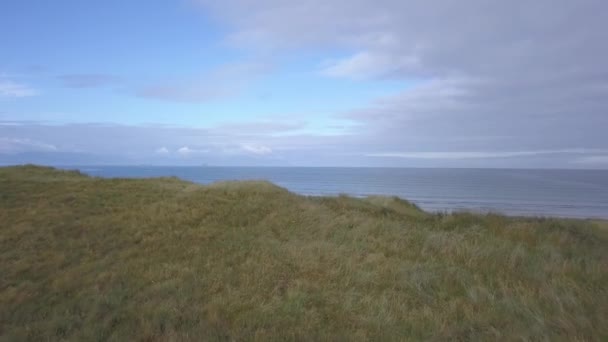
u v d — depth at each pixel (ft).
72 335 15.66
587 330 14.28
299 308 17.85
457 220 39.32
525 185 353.51
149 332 15.47
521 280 21.42
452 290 20.35
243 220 34.86
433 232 31.91
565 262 23.84
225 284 20.68
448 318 16.97
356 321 16.67
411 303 18.94
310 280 21.44
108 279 21.72
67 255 25.77
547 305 17.24
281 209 38.37
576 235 35.45
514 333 14.42
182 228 31.94
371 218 36.50
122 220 33.27
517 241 30.48
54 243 27.66
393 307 18.21
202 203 39.37
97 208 37.19
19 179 50.42
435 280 21.52
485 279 21.99
